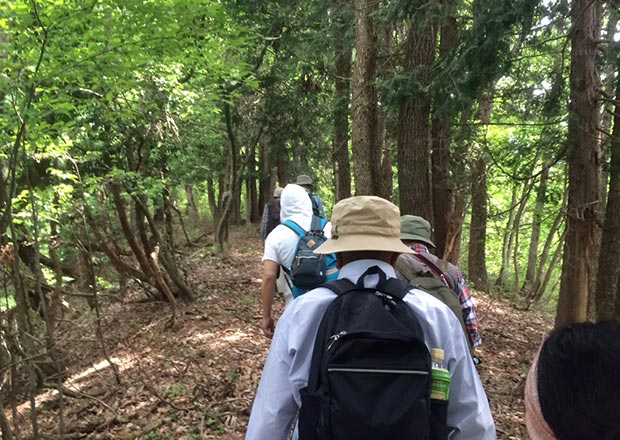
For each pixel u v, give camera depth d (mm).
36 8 3088
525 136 7504
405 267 2658
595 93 4539
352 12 9758
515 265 13539
